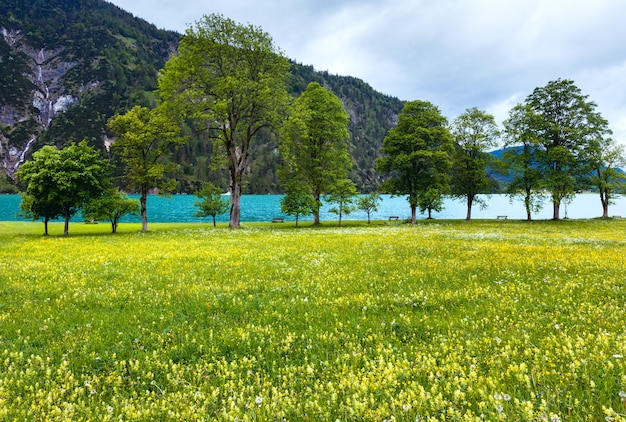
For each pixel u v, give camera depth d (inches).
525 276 436.1
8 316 314.7
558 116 2068.2
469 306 315.9
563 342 216.8
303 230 1531.7
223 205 2271.2
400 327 269.1
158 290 412.8
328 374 200.1
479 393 161.8
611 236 1138.0
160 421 162.1
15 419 158.4
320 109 1947.6
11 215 3811.5
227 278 474.6
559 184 1943.9
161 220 3299.7
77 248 872.9
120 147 1601.9
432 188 2076.8
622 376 159.8
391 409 154.0
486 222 2161.7
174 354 234.7
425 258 607.5
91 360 225.8
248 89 1595.7
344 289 401.1
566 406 146.2
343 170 2068.2
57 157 1411.2
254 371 211.6
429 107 2143.2
